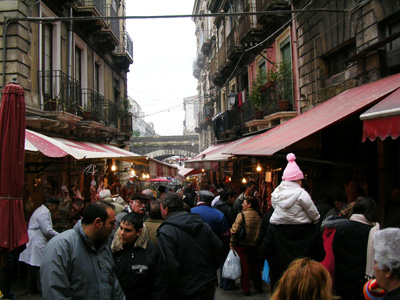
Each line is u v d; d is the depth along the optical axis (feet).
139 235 11.48
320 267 6.36
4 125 15.25
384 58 25.20
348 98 24.63
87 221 9.39
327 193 17.44
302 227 13.30
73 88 42.88
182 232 12.75
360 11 27.09
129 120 71.26
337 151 31.14
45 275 8.71
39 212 22.09
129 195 60.70
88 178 48.85
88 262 9.24
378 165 25.54
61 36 43.68
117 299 9.83
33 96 35.68
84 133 48.03
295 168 13.78
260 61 51.34
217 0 76.13
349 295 12.44
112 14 63.41
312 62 34.50
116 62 69.72
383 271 6.66
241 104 56.44
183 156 157.79
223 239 19.61
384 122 15.20
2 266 14.71
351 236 12.42
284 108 38.63
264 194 39.19
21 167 15.35
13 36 33.30
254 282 21.79
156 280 11.32
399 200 20.62
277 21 42.70
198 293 12.51
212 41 92.68
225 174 66.95
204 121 103.24
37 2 35.83
